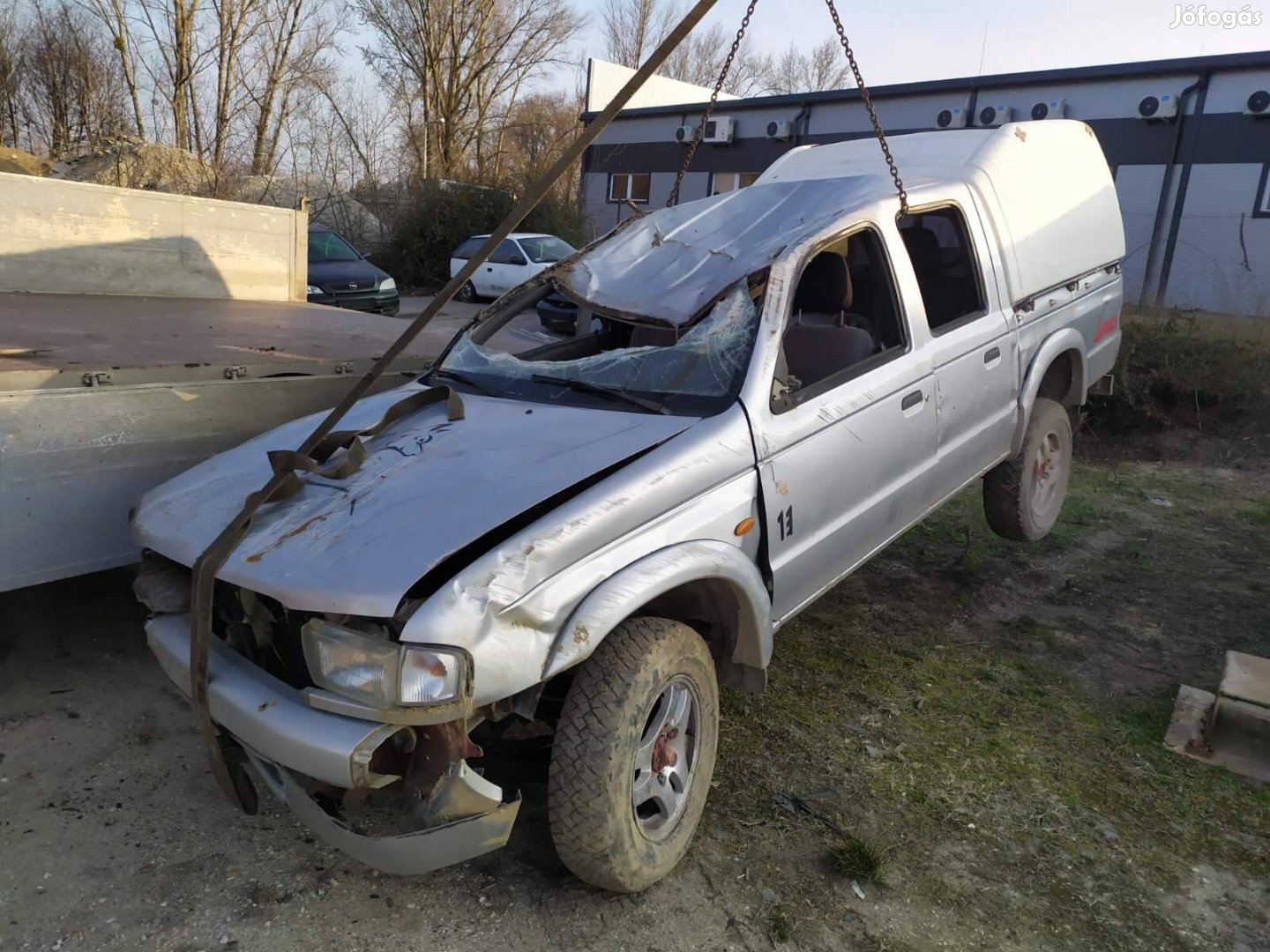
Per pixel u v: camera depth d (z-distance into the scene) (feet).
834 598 16.24
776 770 10.96
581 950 8.16
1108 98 62.64
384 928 8.32
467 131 94.02
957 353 13.01
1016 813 10.30
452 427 10.07
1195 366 28.04
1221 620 15.57
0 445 9.97
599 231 80.89
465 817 7.42
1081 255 16.67
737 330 10.33
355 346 15.75
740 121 82.89
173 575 9.25
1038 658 14.19
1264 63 55.57
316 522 8.42
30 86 87.92
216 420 11.95
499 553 7.62
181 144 82.74
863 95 11.75
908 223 13.42
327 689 7.45
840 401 10.80
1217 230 58.44
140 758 10.66
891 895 8.96
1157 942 8.50
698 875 9.14
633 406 10.12
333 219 76.38
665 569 8.39
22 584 10.35
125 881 8.70
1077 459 26.86
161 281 20.65
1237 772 11.18
